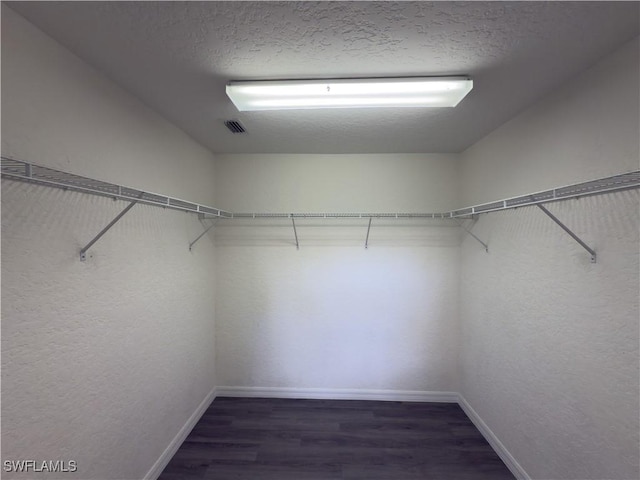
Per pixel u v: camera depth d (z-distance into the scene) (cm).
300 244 270
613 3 95
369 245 269
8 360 96
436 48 119
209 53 123
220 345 271
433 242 267
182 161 212
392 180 268
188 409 219
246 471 184
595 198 125
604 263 121
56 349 112
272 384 271
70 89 120
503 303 192
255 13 100
